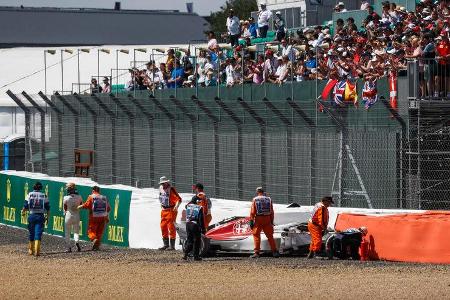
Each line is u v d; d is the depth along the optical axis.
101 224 74.81
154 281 55.38
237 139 85.88
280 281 54.03
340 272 57.19
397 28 87.12
